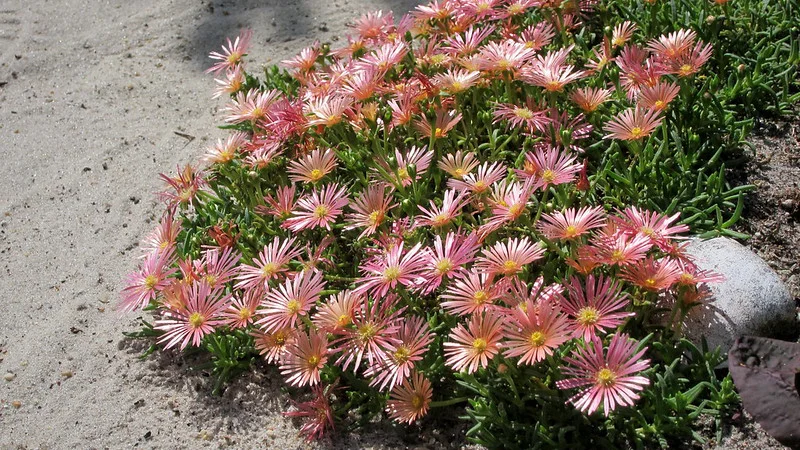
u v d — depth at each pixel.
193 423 0.47
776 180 0.52
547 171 0.46
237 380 0.49
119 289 0.56
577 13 0.62
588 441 0.41
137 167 0.66
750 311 0.43
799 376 0.40
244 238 0.52
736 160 0.53
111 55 0.80
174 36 0.82
